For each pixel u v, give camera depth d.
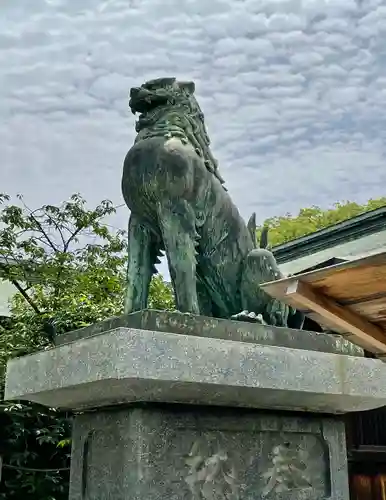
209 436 3.46
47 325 9.20
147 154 3.91
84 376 3.22
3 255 10.31
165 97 4.09
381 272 2.72
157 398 3.28
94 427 3.68
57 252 10.48
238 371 3.33
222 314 4.32
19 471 8.92
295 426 3.80
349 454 10.17
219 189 4.16
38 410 8.74
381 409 10.53
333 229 10.66
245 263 4.22
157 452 3.26
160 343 3.12
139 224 4.10
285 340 3.70
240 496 3.47
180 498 3.26
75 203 10.76
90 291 9.88
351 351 3.96
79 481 3.71
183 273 3.77
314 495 3.78
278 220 23.62
